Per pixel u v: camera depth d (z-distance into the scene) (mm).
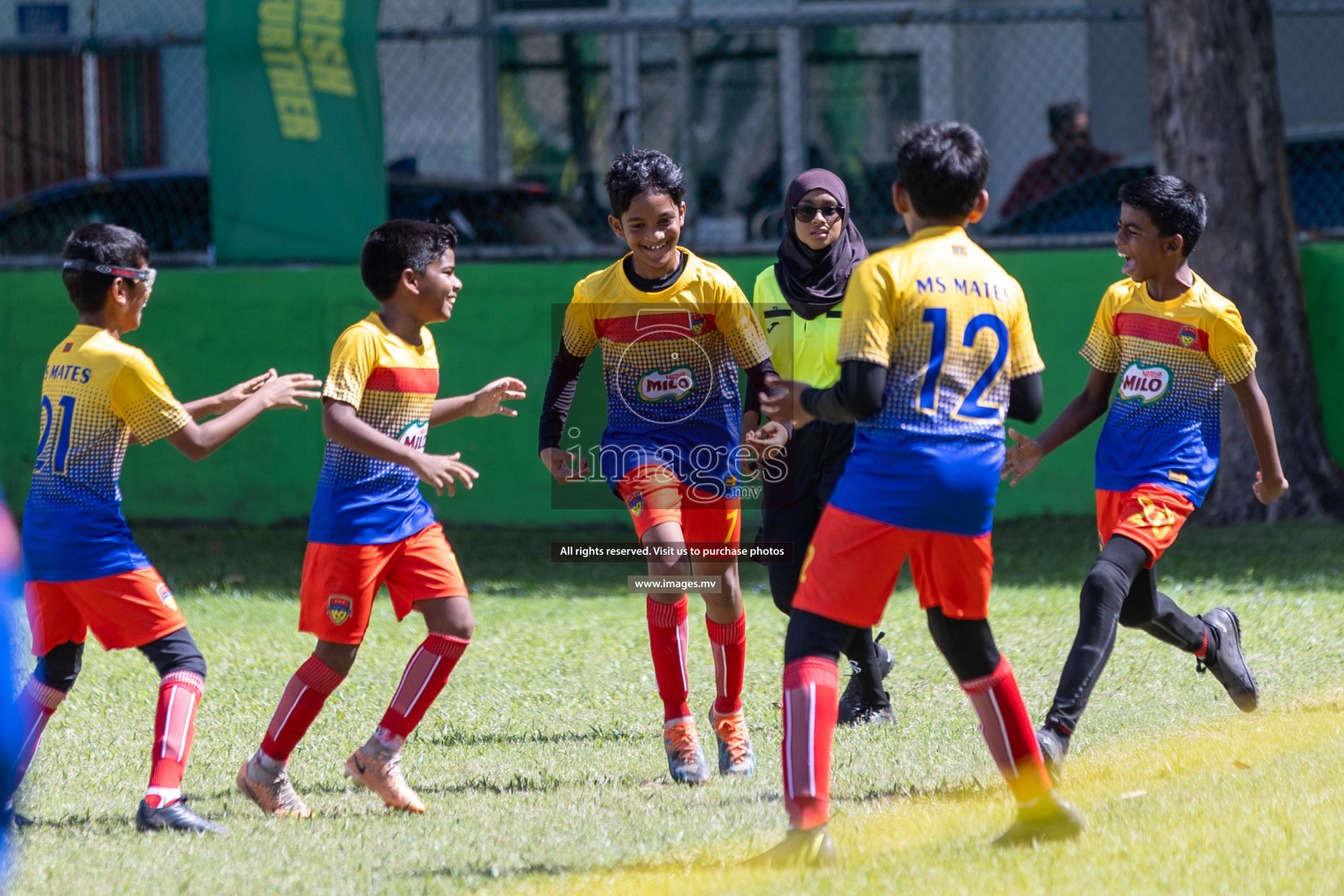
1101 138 52781
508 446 38750
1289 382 35906
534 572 32500
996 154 53906
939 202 12508
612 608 27703
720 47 53969
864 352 11938
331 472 14820
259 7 36375
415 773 16531
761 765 16734
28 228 40781
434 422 16281
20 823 14227
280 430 39000
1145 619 16562
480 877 12133
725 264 38531
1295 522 35281
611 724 19031
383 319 15133
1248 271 35625
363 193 37000
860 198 53188
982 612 12445
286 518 39125
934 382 12156
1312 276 37469
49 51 38344
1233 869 11102
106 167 48531
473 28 37312
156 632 14414
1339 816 12383
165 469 39438
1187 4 35562
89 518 14188
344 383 14391
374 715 19484
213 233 37125
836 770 15750
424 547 15039
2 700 8273
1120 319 16641
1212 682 19484
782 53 53844
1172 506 16031
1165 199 15969
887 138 54312
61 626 14578
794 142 53719
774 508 17641
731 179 53906
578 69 53906
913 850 12258
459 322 38719
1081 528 35906
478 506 39062
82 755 17406
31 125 47844
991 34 53594
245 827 14188
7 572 8438
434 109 53125
